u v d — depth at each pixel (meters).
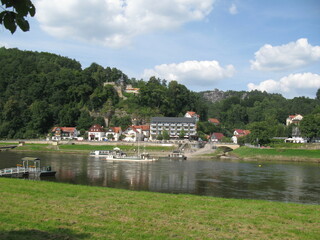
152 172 80.81
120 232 20.17
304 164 111.62
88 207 26.92
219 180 68.62
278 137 186.38
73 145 162.12
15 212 23.88
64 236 18.75
